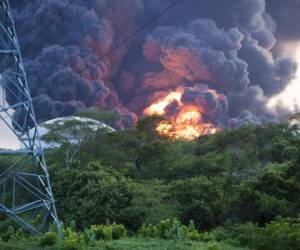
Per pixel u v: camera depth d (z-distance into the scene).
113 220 48.66
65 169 60.34
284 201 47.38
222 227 46.41
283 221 40.75
